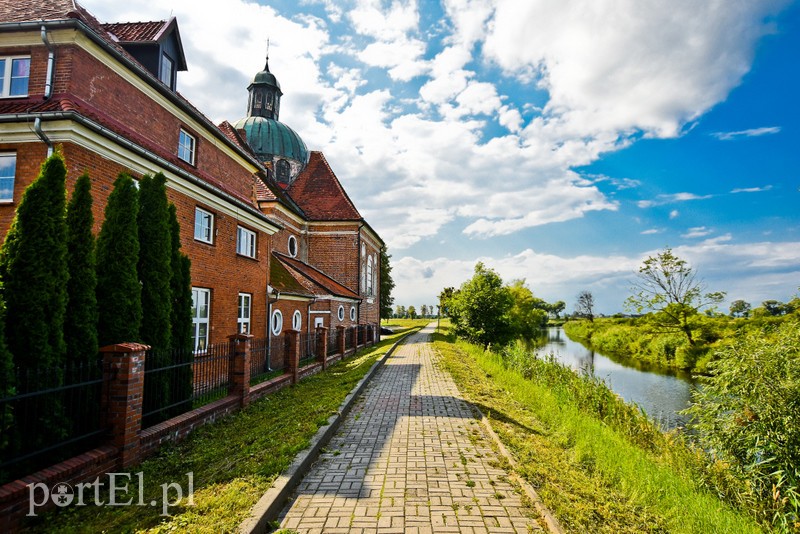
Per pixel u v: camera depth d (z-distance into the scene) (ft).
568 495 15.56
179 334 23.77
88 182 18.70
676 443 29.73
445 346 81.25
